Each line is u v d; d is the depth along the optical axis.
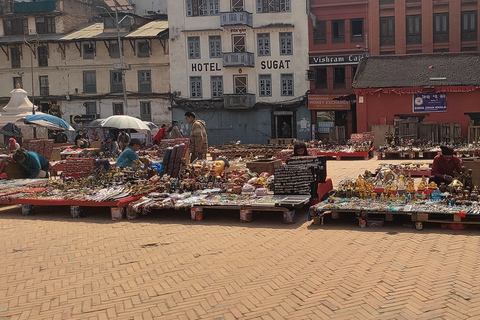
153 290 5.65
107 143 20.28
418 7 37.66
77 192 10.87
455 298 5.00
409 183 9.03
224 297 5.33
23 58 44.19
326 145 24.50
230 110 41.41
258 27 40.28
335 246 7.14
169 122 42.41
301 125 40.31
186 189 10.63
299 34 39.88
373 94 28.41
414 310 4.76
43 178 13.70
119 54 42.97
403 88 27.69
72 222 9.73
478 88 26.77
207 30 40.91
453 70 28.17
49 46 43.72
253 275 6.00
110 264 6.75
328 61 39.28
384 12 38.22
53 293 5.71
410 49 38.19
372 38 38.47
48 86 44.03
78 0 46.97
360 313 4.76
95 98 43.25
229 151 22.36
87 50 43.38
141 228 8.91
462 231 7.70
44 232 8.93
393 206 8.34
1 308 5.31
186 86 41.88
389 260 6.32
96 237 8.37
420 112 27.81
